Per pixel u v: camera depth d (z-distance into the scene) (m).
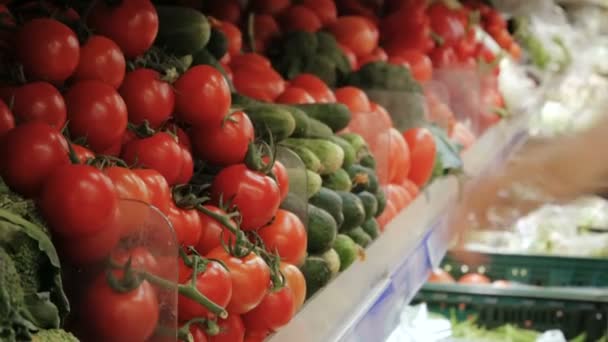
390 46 3.86
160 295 1.17
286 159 1.81
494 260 3.91
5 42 1.42
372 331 1.98
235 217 1.55
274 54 3.09
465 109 3.99
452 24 4.19
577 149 4.25
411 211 2.67
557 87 5.99
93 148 1.41
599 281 3.85
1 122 1.23
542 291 3.49
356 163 2.28
